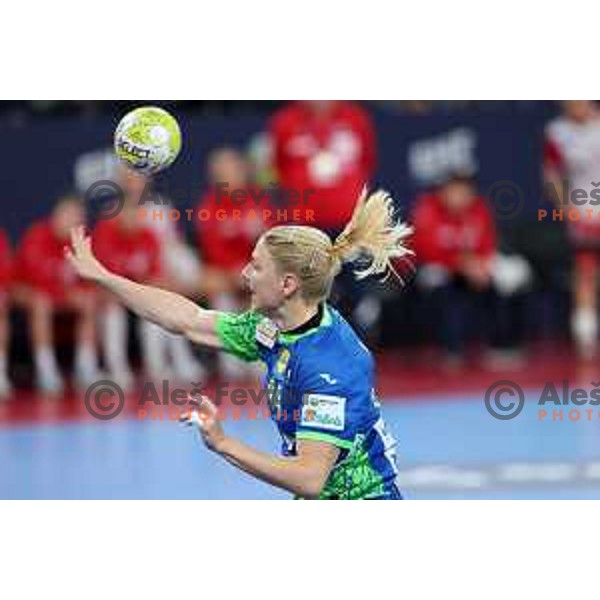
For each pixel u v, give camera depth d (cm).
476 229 4253
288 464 1703
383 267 1755
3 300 3928
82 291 3959
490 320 4472
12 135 4003
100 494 2784
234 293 3978
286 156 4025
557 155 4419
